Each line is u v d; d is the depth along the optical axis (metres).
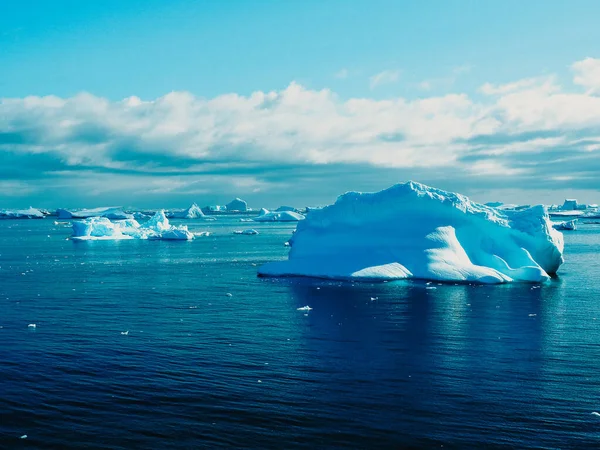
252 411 18.11
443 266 43.00
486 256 44.66
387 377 21.00
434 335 26.91
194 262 62.38
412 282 42.34
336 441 16.16
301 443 16.06
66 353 24.53
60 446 16.08
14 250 82.38
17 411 18.39
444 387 19.94
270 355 23.91
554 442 16.00
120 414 18.06
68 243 97.81
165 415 17.94
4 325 30.09
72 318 31.77
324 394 19.42
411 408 18.22
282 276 47.28
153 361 23.25
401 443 16.00
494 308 33.03
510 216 47.41
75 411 18.34
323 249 48.69
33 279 48.94
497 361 22.75
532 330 27.75
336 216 50.12
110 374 21.70
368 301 35.44
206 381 20.80
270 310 33.28
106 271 54.69
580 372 21.36
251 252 75.00
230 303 35.81
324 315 31.61
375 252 45.91
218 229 155.75
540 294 37.62
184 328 28.95
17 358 23.86
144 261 64.31
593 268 52.84
